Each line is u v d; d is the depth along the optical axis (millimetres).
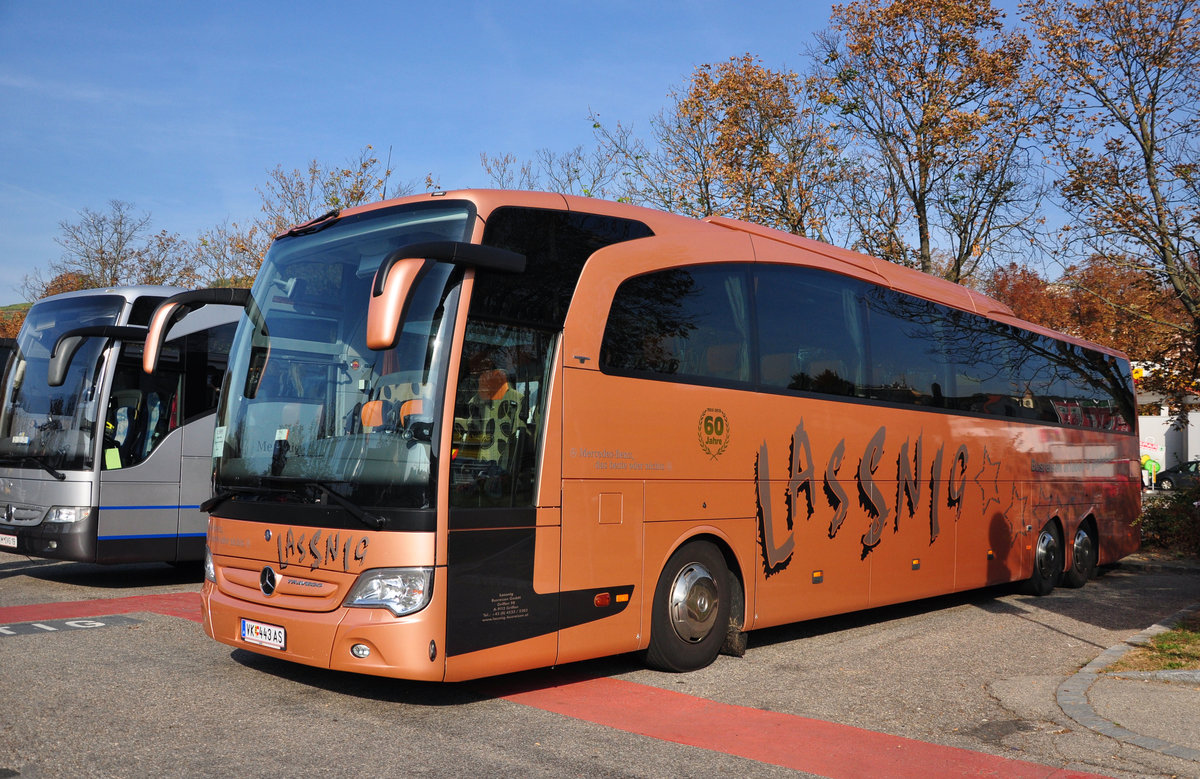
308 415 6406
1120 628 10555
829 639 9484
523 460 6316
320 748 5277
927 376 10828
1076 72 24719
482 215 6328
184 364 11812
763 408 8281
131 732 5441
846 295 9641
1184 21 23938
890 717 6465
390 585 5723
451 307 6031
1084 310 32062
